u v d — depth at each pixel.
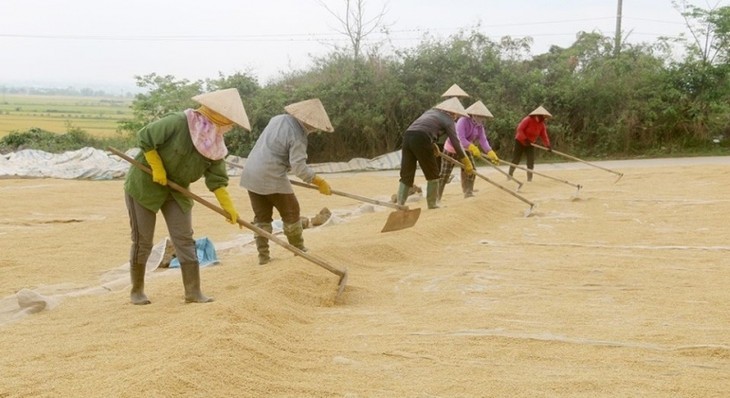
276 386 4.29
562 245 9.51
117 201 16.12
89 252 9.71
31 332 5.70
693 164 22.33
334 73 28.48
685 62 27.45
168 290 7.12
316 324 5.84
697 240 9.65
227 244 10.32
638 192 15.33
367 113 27.16
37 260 9.12
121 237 10.85
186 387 4.08
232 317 5.42
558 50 30.81
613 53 29.16
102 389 4.13
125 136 32.53
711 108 27.11
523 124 17.55
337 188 18.67
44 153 25.41
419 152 12.27
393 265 8.32
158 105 30.64
